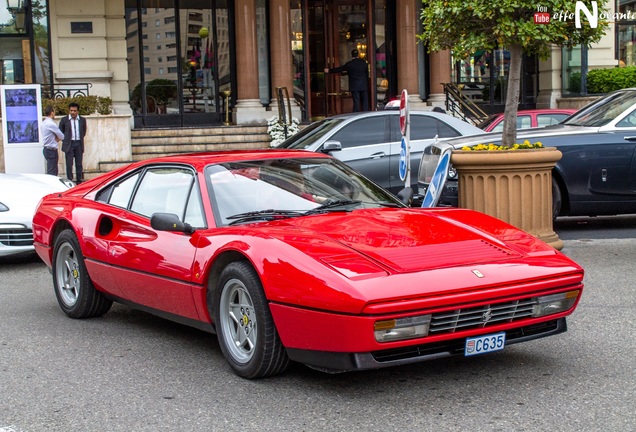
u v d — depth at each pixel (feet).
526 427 13.50
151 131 61.87
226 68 68.54
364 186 20.08
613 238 33.30
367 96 69.92
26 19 63.00
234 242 16.35
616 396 14.93
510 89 28.99
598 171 33.19
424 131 38.68
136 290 19.69
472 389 15.52
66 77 62.95
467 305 14.55
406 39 69.41
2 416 15.05
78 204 22.45
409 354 14.55
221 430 13.88
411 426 13.70
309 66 70.95
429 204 27.73
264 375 16.25
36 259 34.42
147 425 14.29
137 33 66.13
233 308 16.75
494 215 27.50
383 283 14.15
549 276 15.55
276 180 18.99
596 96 71.41
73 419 14.76
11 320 22.97
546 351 18.02
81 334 21.09
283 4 66.49
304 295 14.52
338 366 14.39
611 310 21.54
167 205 19.25
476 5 27.61
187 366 17.83
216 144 62.59
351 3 71.46
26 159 54.19
